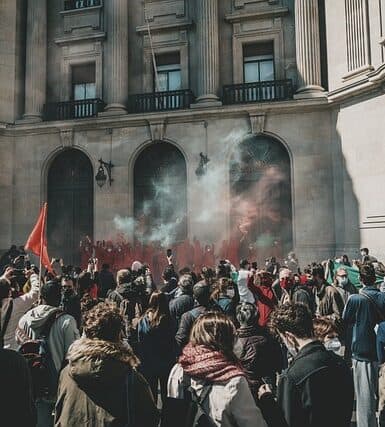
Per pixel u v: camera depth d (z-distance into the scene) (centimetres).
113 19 2352
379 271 1020
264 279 763
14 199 2420
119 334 303
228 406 275
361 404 568
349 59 1958
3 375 268
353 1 1938
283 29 2248
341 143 2003
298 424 283
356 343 579
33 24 2456
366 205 1866
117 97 2314
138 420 276
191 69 2339
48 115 2450
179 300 677
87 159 2412
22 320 505
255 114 2122
